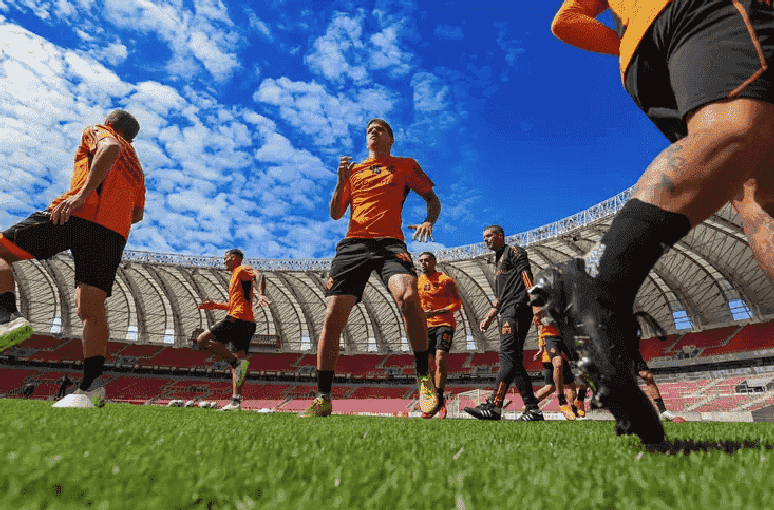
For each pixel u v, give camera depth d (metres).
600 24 1.88
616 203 32.91
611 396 1.02
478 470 0.82
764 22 1.06
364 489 0.66
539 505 0.56
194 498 0.58
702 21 1.12
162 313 49.12
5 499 0.52
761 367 36.16
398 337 51.25
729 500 0.54
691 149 1.06
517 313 5.34
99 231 3.49
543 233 37.62
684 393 37.25
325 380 4.24
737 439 1.68
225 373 49.12
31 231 3.19
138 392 45.16
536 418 5.45
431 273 7.49
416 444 1.41
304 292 48.84
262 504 0.55
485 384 46.50
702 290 39.25
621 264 1.04
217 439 1.32
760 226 1.53
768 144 1.04
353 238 4.35
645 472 0.77
